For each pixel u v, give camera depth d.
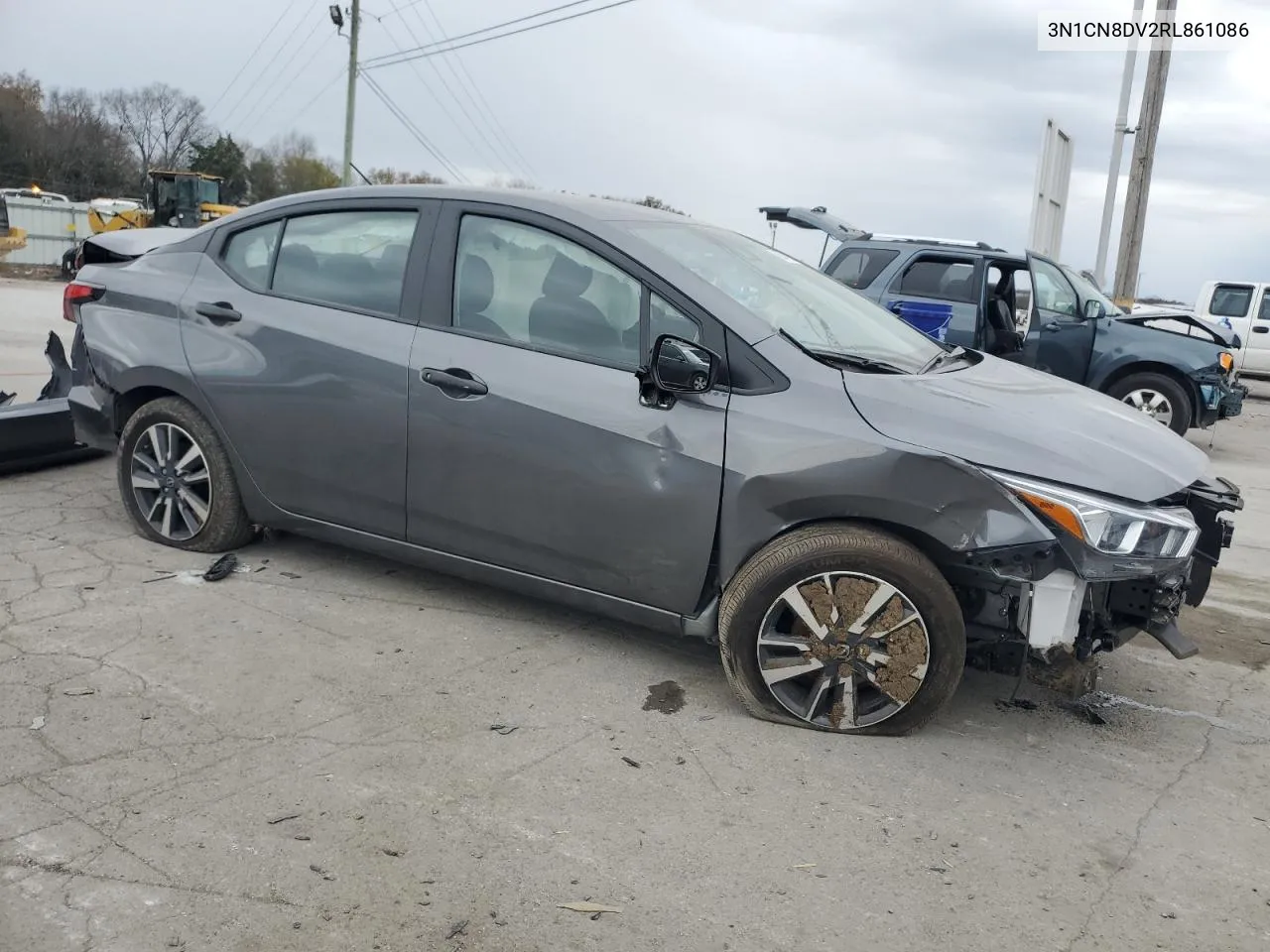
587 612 4.27
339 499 4.40
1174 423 10.62
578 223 3.95
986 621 3.48
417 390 4.07
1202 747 3.68
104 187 68.88
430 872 2.70
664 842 2.89
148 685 3.64
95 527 5.30
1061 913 2.68
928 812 3.12
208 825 2.85
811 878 2.77
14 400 9.09
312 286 4.48
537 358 3.89
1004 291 10.35
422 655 4.02
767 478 3.46
